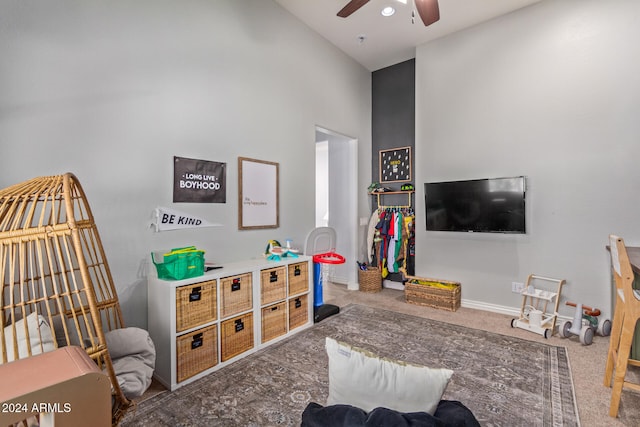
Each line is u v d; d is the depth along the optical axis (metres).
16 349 1.06
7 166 1.74
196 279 2.21
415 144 4.32
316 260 3.30
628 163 2.91
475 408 1.87
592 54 3.06
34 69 1.83
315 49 3.93
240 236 3.02
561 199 3.23
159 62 2.39
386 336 2.91
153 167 2.36
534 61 3.36
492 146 3.63
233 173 2.95
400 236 4.48
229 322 2.42
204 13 2.70
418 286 3.88
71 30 1.96
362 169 4.86
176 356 2.09
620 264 1.80
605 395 1.98
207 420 1.76
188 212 2.59
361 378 0.99
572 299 3.18
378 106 5.00
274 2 3.36
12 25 1.75
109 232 2.14
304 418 0.94
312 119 3.90
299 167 3.71
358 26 3.81
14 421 0.55
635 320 1.75
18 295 1.75
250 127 3.11
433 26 3.76
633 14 2.88
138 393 1.39
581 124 3.12
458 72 3.87
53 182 1.31
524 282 3.45
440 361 2.44
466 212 3.73
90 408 0.65
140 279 2.29
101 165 2.10
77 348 0.77
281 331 2.87
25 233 1.13
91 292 1.13
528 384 2.11
